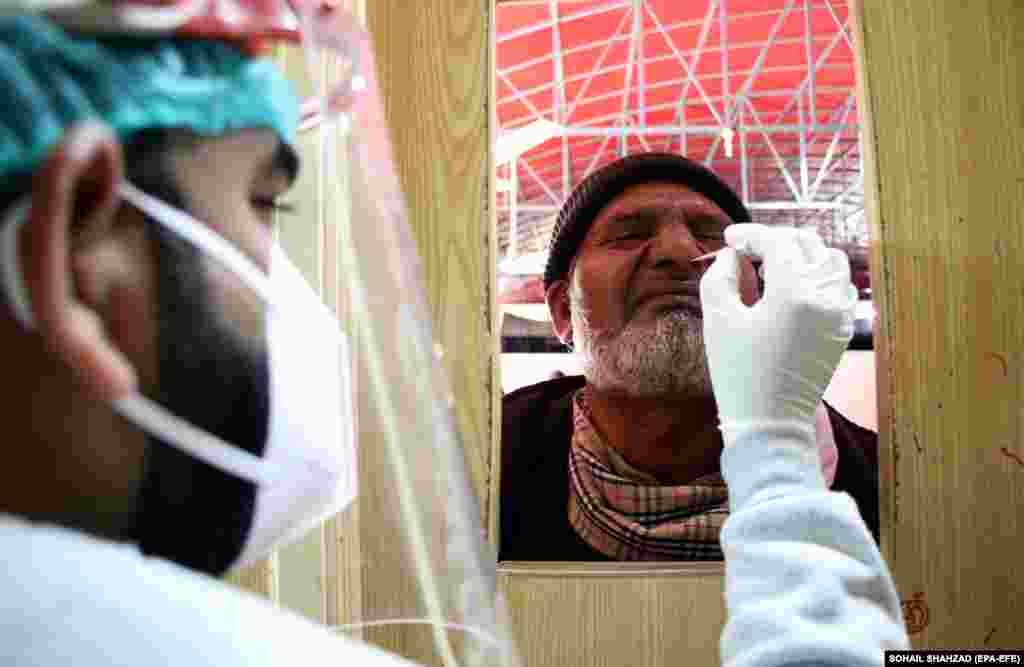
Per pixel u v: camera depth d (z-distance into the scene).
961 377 1.04
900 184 1.05
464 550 0.44
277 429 0.33
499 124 1.08
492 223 1.06
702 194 1.07
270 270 0.33
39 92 0.25
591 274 1.06
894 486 1.02
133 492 0.28
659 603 1.01
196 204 0.29
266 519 0.35
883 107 1.05
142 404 0.27
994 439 1.03
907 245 1.05
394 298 0.43
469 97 1.07
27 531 0.25
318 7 0.36
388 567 0.62
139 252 0.27
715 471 1.03
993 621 1.02
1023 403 1.04
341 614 0.75
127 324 0.27
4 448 0.25
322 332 0.39
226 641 0.26
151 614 0.25
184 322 0.28
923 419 1.03
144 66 0.27
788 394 0.58
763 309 0.60
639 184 1.06
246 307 0.31
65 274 0.23
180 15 0.27
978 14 1.08
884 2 1.06
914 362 1.04
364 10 1.00
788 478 0.54
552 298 1.07
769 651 0.44
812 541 0.50
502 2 1.08
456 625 0.43
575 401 1.06
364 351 0.47
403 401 0.43
